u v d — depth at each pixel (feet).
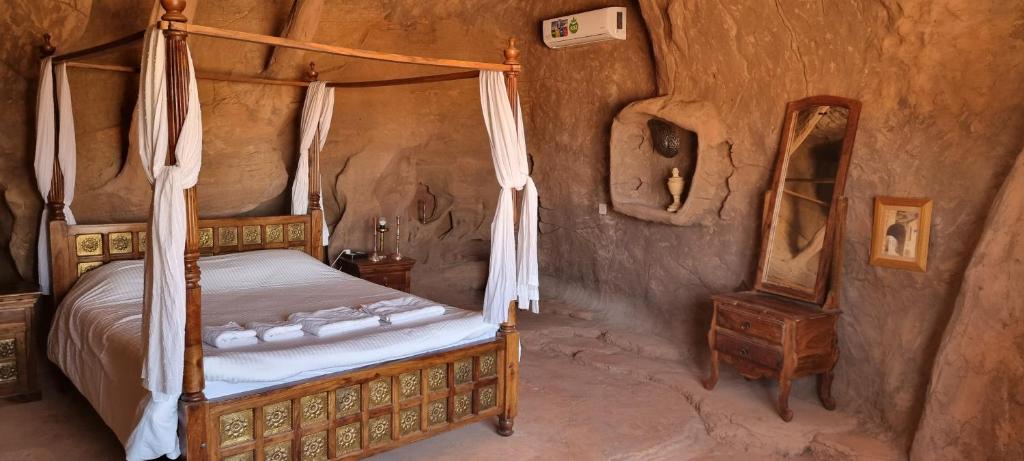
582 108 23.53
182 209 9.98
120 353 12.28
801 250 15.79
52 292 17.53
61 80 16.42
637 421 15.58
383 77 23.61
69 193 17.25
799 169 16.01
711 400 16.15
